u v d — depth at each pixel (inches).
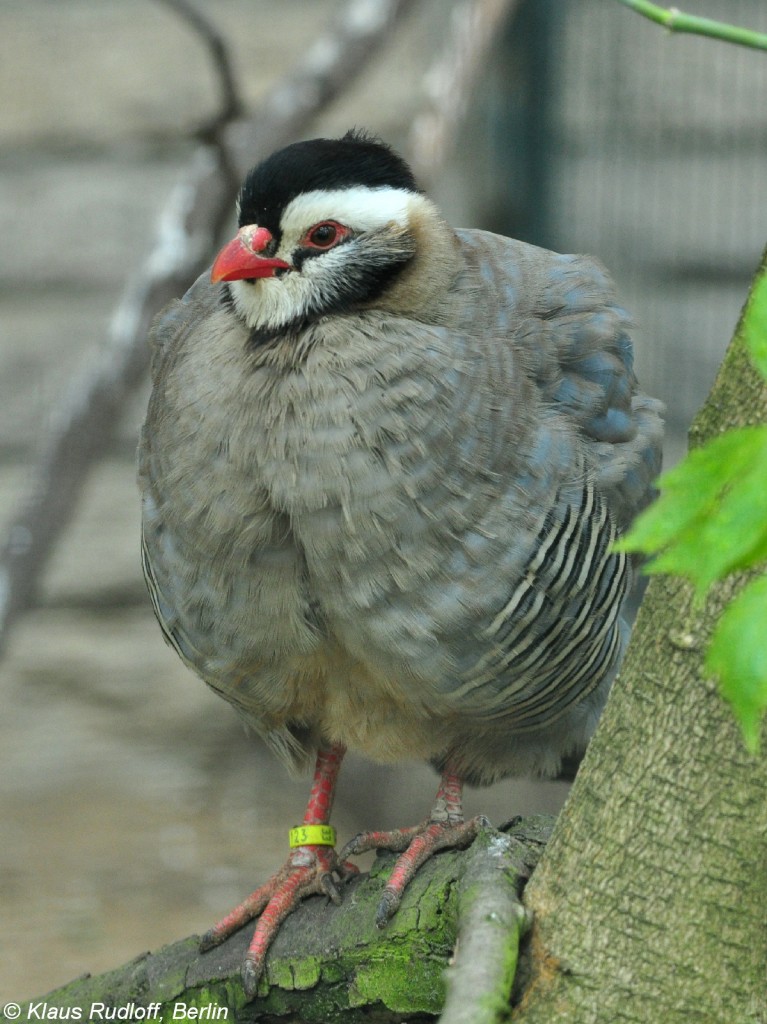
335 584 300.2
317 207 305.3
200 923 583.2
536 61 701.3
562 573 309.9
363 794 687.1
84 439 544.1
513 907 229.1
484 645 307.6
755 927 218.2
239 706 343.6
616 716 226.7
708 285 729.0
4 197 724.0
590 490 318.3
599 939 223.5
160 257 537.0
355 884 299.9
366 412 292.5
